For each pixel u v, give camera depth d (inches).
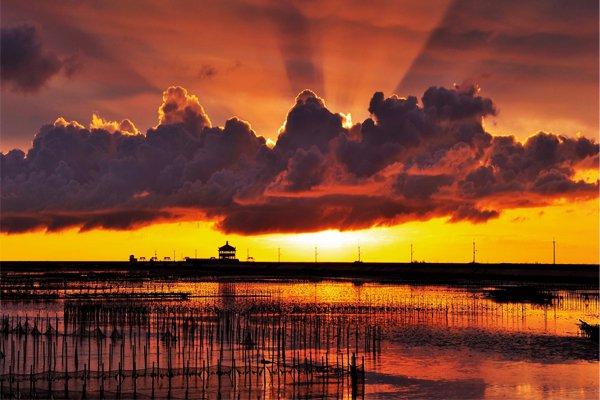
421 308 7544.3
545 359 4562.0
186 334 5393.7
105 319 6107.3
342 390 3644.2
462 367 4276.6
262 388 3644.2
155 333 5551.2
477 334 5659.5
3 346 4731.8
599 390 3742.6
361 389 3678.6
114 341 5083.7
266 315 6737.2
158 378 3789.4
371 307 7603.4
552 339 5423.2
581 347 5034.5
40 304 7770.7
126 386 3604.8
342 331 5713.6
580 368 4274.1
